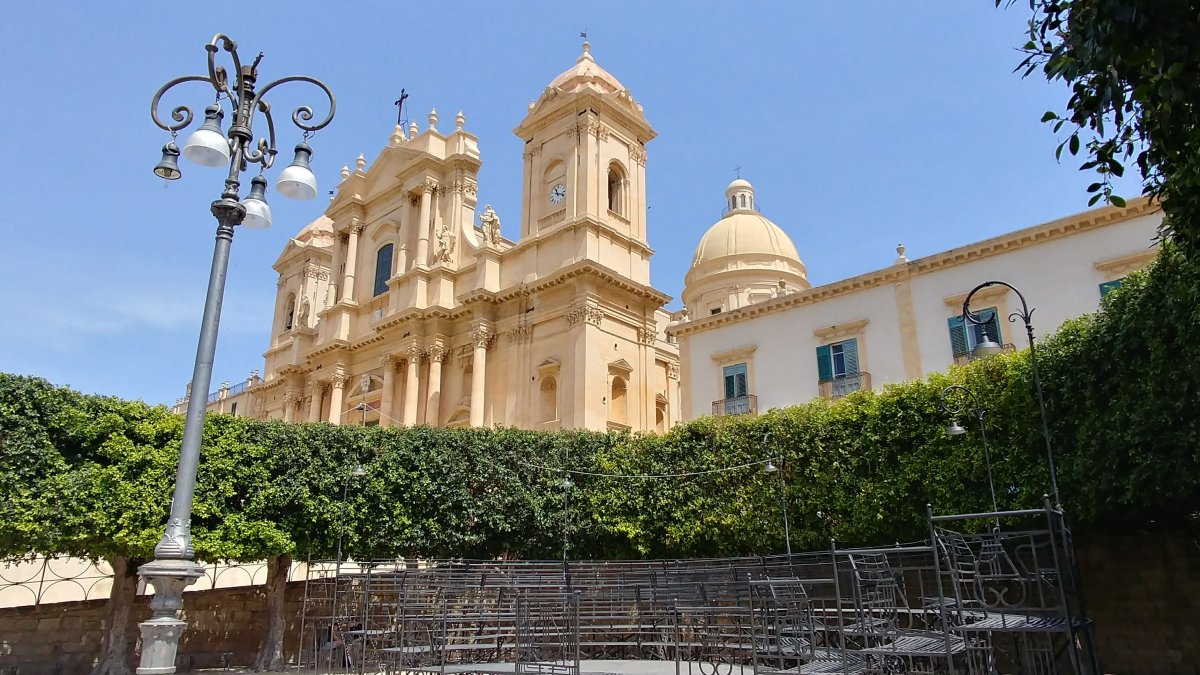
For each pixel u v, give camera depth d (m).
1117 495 18.72
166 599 9.41
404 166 48.81
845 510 24.09
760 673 14.15
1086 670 13.47
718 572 23.06
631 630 23.84
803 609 17.61
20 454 21.11
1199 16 6.61
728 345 36.47
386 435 28.00
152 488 22.66
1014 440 20.78
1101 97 7.45
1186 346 16.39
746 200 59.62
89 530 21.66
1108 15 6.79
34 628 23.78
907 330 30.91
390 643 21.23
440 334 44.03
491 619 20.69
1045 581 14.81
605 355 39.00
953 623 16.08
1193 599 19.70
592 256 39.59
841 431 24.80
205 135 10.71
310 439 26.47
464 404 42.00
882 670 14.21
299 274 63.97
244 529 23.84
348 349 49.50
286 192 11.90
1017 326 28.00
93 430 22.42
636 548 27.64
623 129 44.44
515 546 28.83
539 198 43.31
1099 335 19.05
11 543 21.09
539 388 39.38
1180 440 16.84
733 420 27.91
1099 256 26.75
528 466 29.34
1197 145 7.65
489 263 43.09
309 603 27.20
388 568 27.09
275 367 62.56
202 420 10.24
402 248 48.06
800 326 34.28
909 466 22.84
